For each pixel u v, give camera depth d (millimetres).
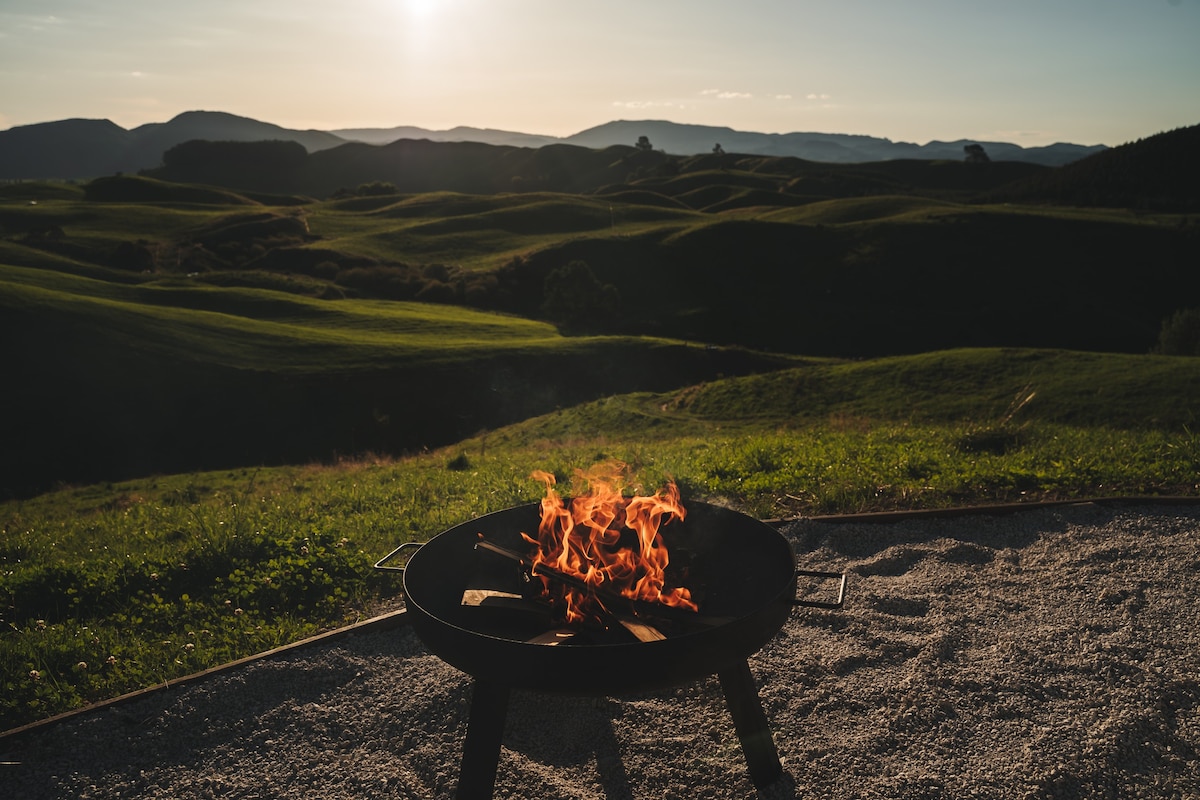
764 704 4176
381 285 80000
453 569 3787
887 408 30750
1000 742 3707
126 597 6098
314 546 6504
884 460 8773
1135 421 26547
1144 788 3363
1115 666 4195
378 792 3602
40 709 4410
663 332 69250
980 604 5070
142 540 8703
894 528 6441
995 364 33781
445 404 45312
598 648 2732
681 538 4184
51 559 8508
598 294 69062
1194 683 4051
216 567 6371
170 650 5020
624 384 49656
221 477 26781
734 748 3840
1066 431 11453
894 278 79688
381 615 5312
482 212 113938
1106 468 7570
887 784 3465
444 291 76938
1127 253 82562
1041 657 4363
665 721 4113
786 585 3172
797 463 8898
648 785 3621
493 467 12117
